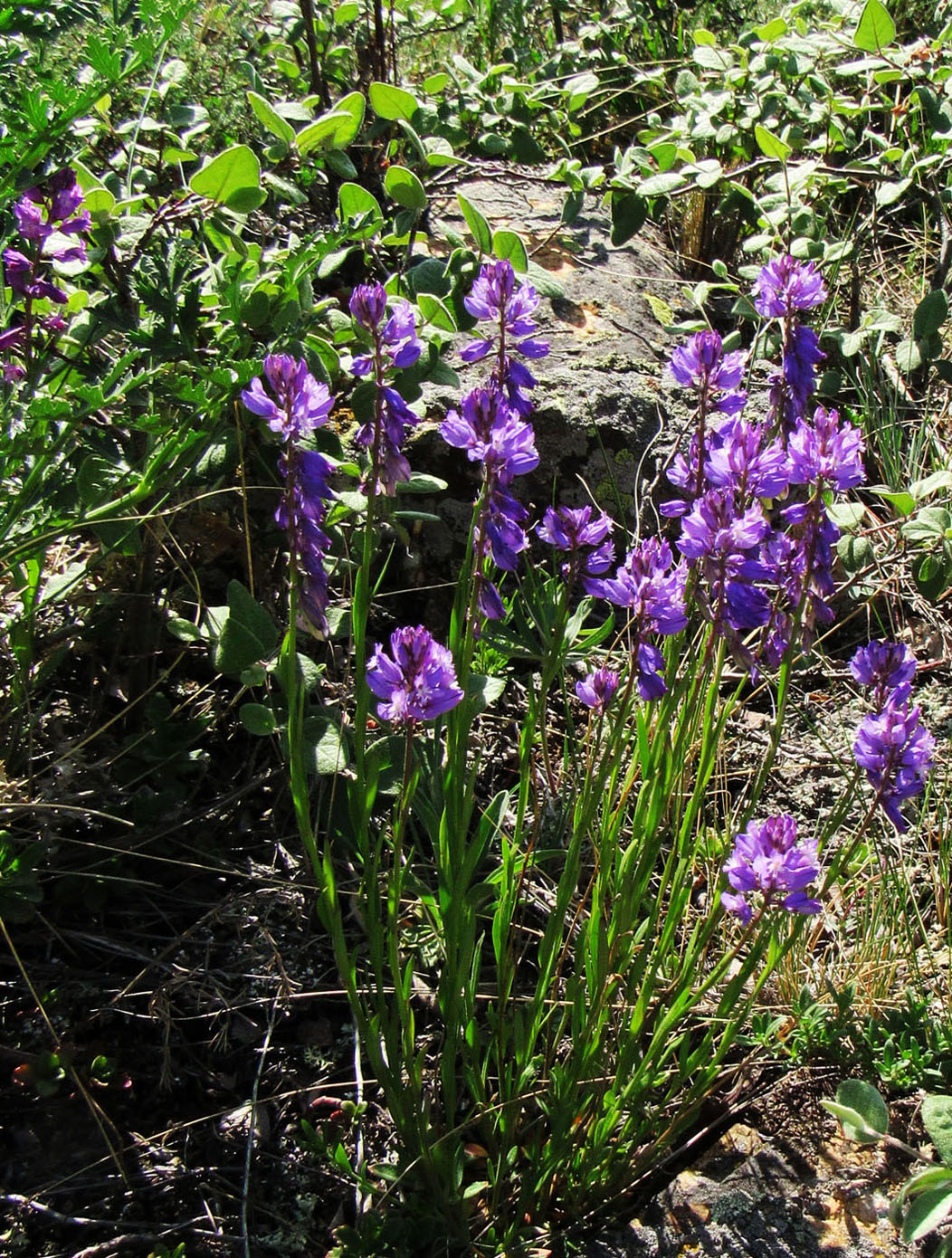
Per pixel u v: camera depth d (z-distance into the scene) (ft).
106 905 1.93
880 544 2.68
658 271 3.21
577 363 2.69
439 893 1.55
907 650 1.56
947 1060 1.80
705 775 1.60
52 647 2.04
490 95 2.94
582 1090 1.65
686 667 1.68
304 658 1.83
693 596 1.55
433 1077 1.83
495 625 1.78
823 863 2.12
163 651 2.12
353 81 3.16
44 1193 1.67
